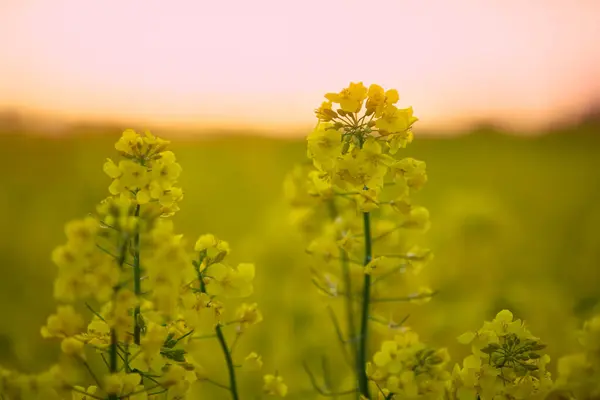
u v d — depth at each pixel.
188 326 0.55
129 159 0.55
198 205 1.99
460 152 3.36
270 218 1.39
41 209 1.80
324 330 0.90
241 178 2.39
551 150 3.38
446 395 0.55
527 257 1.26
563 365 0.53
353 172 0.58
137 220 0.52
